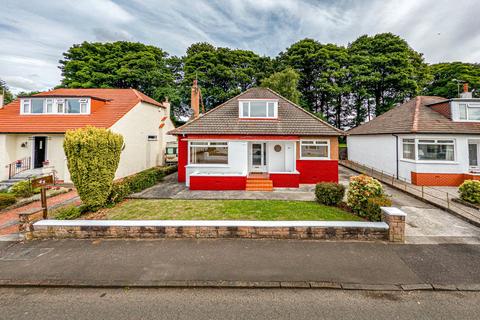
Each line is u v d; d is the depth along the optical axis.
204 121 16.91
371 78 34.12
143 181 14.41
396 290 4.79
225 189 14.35
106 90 24.34
